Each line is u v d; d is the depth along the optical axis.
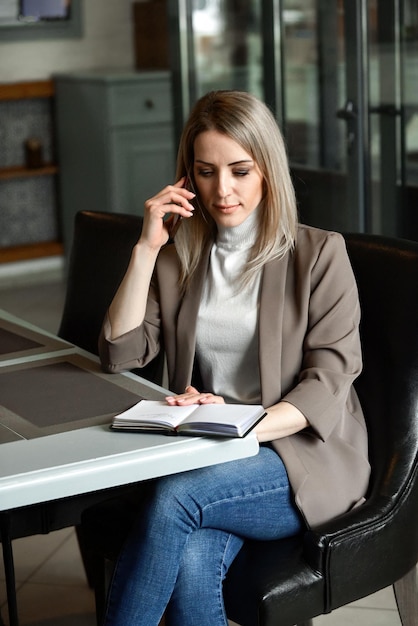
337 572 1.93
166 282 2.33
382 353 2.15
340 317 2.12
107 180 6.37
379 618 2.67
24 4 6.64
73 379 2.22
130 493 2.29
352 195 4.42
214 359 2.26
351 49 4.27
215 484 1.97
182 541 1.92
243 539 2.06
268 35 4.79
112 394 2.09
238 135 2.12
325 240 2.18
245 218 2.19
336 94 4.44
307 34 4.54
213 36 5.16
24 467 1.70
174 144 5.53
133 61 7.11
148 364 2.48
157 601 1.90
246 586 1.92
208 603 1.92
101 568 2.34
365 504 2.02
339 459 2.10
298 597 1.90
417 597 2.18
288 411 2.03
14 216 6.90
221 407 1.89
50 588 2.90
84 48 6.94
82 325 2.79
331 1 4.36
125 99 6.29
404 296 2.12
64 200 6.89
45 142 6.92
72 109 6.59
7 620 2.71
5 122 6.74
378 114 4.27
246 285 2.21
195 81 5.35
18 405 2.05
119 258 2.71
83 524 2.26
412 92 4.11
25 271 6.84
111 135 6.30
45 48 6.79
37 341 2.54
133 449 1.76
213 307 2.25
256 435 1.92
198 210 2.30
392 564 2.02
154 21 6.79
